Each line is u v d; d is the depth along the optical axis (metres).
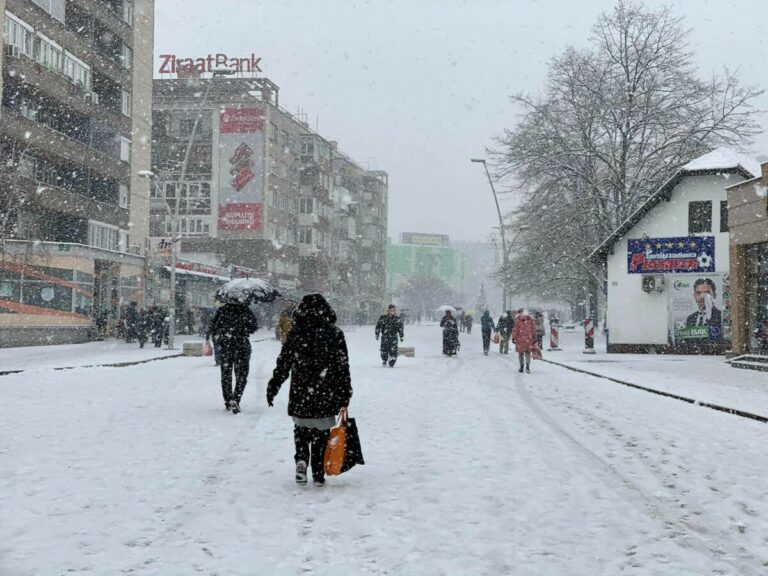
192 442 9.31
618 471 7.91
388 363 24.02
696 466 8.23
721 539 5.56
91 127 48.31
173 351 32.12
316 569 4.80
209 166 72.56
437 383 17.88
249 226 72.12
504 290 48.94
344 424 7.05
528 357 21.91
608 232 39.09
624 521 5.99
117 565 4.83
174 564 4.86
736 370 23.34
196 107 72.81
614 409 13.25
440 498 6.67
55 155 43.06
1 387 16.08
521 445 9.38
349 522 5.88
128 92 52.41
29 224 40.44
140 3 53.69
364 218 118.88
